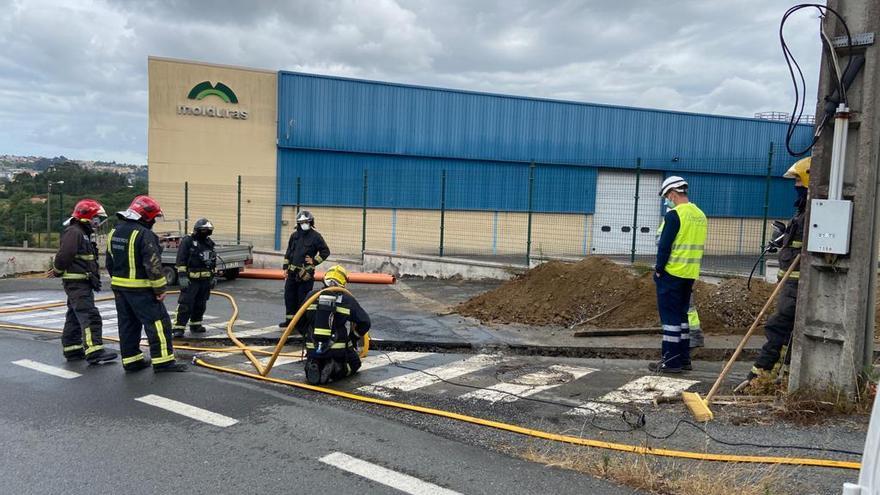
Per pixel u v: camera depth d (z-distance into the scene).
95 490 3.99
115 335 9.34
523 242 25.45
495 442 4.85
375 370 7.21
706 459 4.38
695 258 6.77
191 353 8.16
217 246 16.25
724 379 6.59
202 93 21.91
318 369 6.50
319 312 6.50
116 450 4.67
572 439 4.80
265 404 5.84
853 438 4.68
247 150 22.47
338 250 23.52
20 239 21.59
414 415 5.53
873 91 4.96
